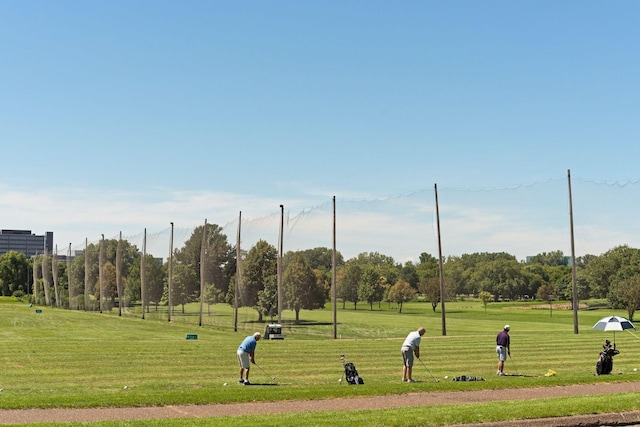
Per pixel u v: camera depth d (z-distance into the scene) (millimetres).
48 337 45781
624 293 58656
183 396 18500
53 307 103812
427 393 19922
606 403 17328
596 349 35594
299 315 55219
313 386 21297
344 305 73562
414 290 76562
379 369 27141
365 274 72750
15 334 48969
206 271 61375
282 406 17484
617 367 27984
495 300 78750
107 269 85312
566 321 69312
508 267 79312
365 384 21750
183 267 67375
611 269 59656
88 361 29000
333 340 43781
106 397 18312
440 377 24672
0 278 161625
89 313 84250
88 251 91000
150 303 72438
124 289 78875
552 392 20250
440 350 35312
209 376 24641
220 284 60438
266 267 56500
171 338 45406
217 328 58031
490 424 15125
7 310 89688
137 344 37688
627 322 25312
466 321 70812
